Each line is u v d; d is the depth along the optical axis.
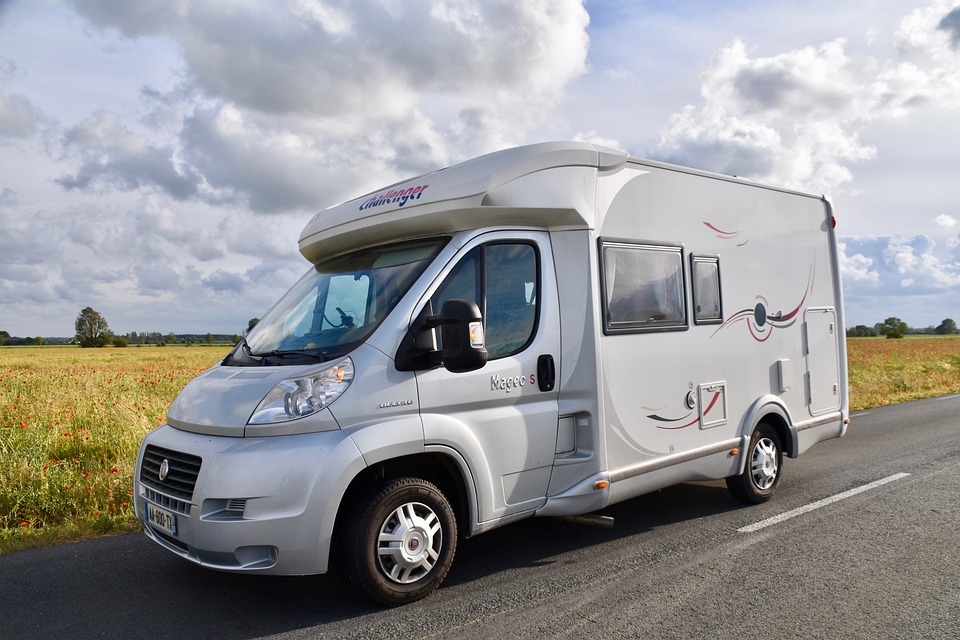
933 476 6.96
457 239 4.40
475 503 4.19
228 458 3.57
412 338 4.01
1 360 35.00
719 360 5.72
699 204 5.67
